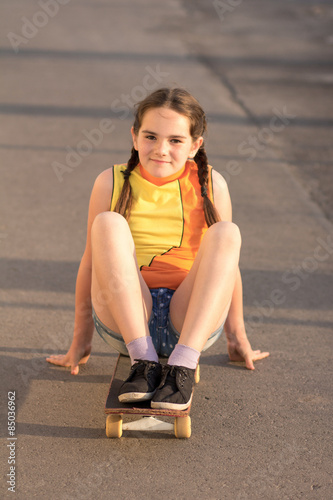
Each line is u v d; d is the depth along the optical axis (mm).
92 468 4152
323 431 4570
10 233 8070
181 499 3889
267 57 19203
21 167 10438
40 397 4926
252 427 4598
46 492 3934
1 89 15125
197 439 4453
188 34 22703
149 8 28875
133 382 4090
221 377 5250
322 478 4094
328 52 20141
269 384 5152
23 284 6816
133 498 3889
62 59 18344
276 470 4156
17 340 5742
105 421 4660
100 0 31547
